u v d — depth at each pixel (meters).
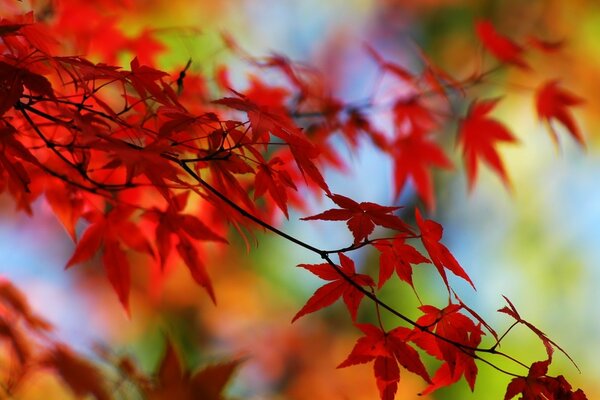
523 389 1.42
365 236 1.41
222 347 2.04
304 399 1.95
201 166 1.45
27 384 1.65
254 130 1.40
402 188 1.65
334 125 1.62
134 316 2.03
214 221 1.58
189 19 1.91
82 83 1.41
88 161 1.48
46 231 1.93
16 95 1.40
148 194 1.53
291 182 1.43
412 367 1.43
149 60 1.60
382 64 1.62
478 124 1.64
